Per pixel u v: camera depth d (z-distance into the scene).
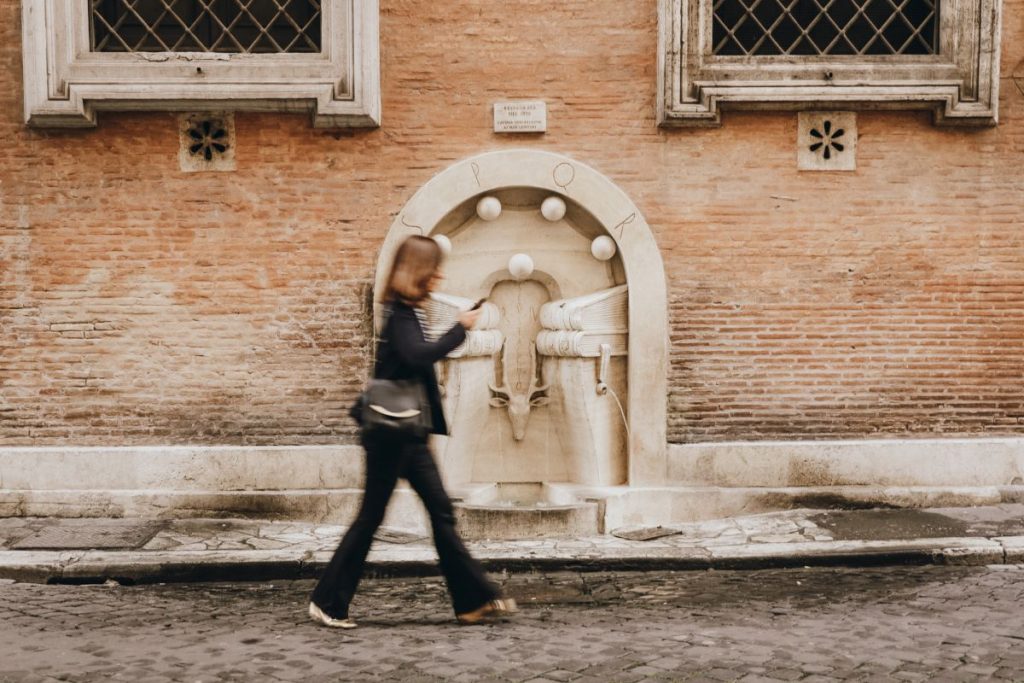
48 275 8.20
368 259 8.23
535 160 8.14
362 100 7.96
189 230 8.20
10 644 5.18
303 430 8.26
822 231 8.30
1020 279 8.34
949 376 8.37
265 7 8.24
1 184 8.14
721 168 8.25
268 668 4.72
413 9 8.16
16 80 8.10
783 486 8.27
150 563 6.77
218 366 8.24
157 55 8.02
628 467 8.28
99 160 8.15
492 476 8.45
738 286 8.29
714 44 8.38
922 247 8.33
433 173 8.21
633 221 8.17
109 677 4.61
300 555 6.94
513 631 5.36
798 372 8.34
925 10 8.39
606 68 8.20
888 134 8.29
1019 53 8.29
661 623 5.54
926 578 6.61
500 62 8.20
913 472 8.30
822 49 8.41
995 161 8.31
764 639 5.18
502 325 8.47
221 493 8.11
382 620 5.64
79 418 8.24
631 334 8.20
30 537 7.45
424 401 5.28
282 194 8.19
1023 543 7.10
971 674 4.59
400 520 8.04
